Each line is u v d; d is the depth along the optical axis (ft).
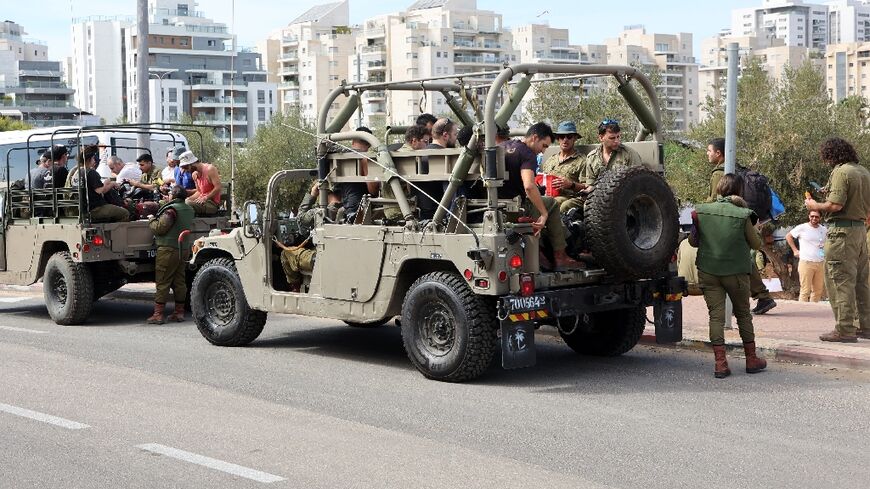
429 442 23.20
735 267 29.76
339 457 21.94
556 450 22.41
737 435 23.53
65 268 43.75
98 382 30.45
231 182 47.03
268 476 20.57
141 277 46.57
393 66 533.96
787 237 46.93
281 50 590.96
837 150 32.99
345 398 28.04
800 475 20.42
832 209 32.58
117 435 24.02
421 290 30.04
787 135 100.12
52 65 631.56
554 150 35.24
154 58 535.19
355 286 32.19
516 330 28.60
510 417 25.61
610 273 29.35
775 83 108.68
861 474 20.45
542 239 29.91
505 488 19.65
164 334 40.86
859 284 34.04
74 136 68.90
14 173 71.00
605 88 111.86
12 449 22.89
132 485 20.13
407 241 30.48
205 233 45.32
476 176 29.30
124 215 44.47
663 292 31.83
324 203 33.86
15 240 46.44
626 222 28.94
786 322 37.70
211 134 186.91
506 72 28.71
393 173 30.91
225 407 26.96
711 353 34.17
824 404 26.48
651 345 36.06
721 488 19.61
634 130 106.32
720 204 29.94
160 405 27.22
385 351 36.01
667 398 27.50
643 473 20.61
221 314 37.40
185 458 21.95
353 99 34.88
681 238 31.42
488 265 28.19
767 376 30.14
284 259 34.91
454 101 35.06
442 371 29.76
